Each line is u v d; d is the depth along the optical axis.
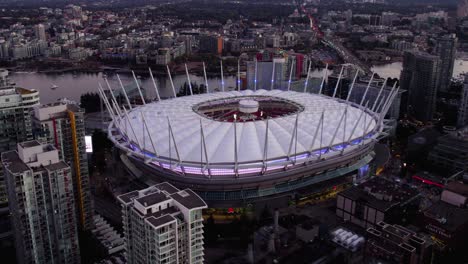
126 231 179.50
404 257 192.50
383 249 197.12
